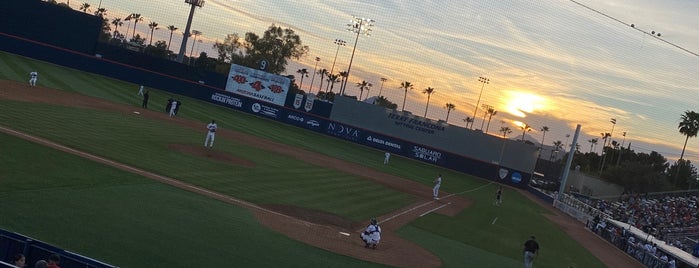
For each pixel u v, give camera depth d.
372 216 30.86
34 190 19.33
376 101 141.38
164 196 23.09
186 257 16.47
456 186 62.81
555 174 113.06
